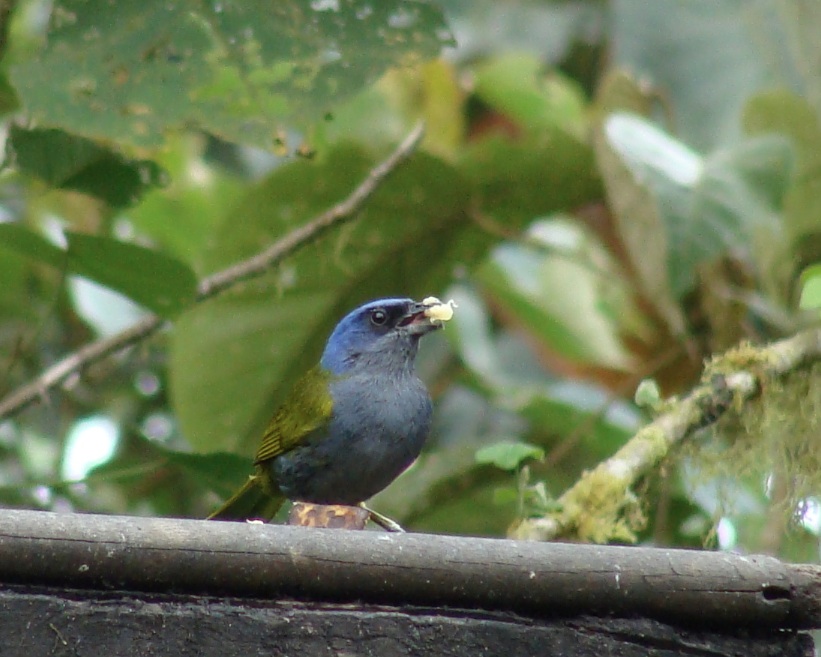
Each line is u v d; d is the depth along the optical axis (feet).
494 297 48.96
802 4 43.11
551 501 31.63
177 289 31.65
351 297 43.83
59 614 17.63
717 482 35.78
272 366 43.68
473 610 18.30
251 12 30.91
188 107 30.89
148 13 30.83
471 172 41.29
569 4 54.85
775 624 18.49
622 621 18.39
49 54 30.55
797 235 40.27
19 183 48.83
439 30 31.37
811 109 39.88
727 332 39.81
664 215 35.17
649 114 43.52
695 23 43.78
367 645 17.99
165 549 17.67
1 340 46.60
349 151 40.81
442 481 40.65
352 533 18.20
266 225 42.27
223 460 31.71
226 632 17.84
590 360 46.91
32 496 35.04
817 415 34.60
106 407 47.50
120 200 34.81
